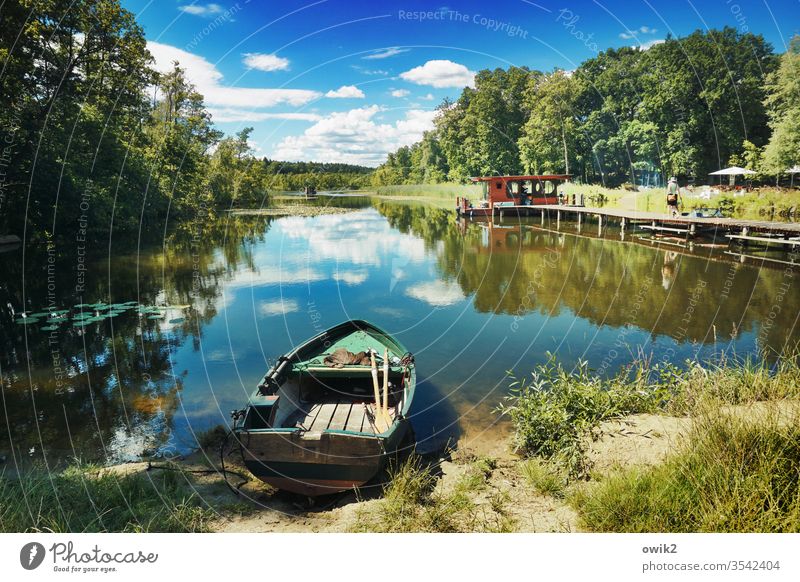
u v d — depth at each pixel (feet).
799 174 96.63
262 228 91.66
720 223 60.18
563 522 13.23
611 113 134.31
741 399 17.79
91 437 20.61
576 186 133.18
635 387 19.94
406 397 19.52
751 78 116.06
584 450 16.42
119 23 71.41
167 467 17.84
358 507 15.44
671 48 122.62
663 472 13.64
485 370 26.78
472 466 17.34
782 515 11.52
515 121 144.87
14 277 52.54
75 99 69.82
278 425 19.36
